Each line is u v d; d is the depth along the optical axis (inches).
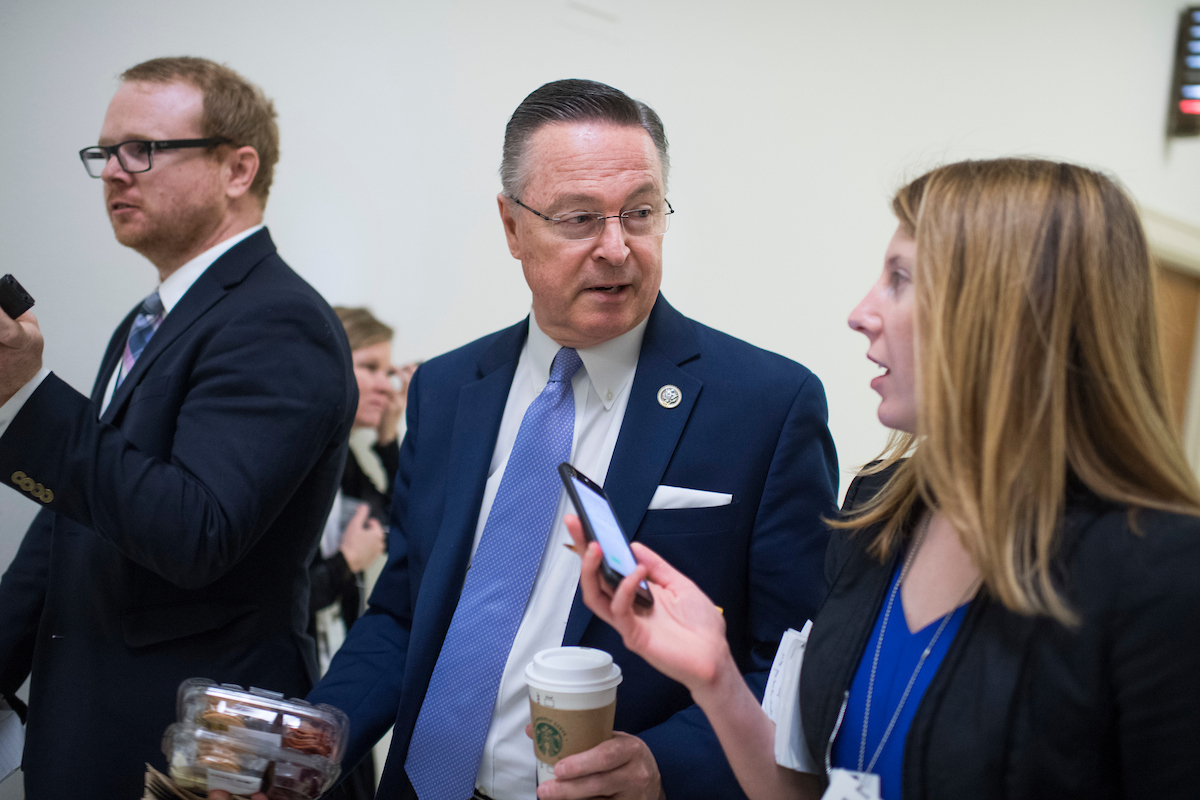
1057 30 121.0
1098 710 26.6
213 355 50.2
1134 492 28.0
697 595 34.7
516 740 43.9
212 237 56.6
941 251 30.3
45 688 50.9
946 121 115.8
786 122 107.4
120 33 83.3
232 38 86.0
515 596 45.4
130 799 49.4
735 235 105.3
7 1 79.8
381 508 87.6
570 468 34.5
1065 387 28.8
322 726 37.7
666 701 44.8
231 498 46.9
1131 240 29.0
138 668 49.9
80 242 82.8
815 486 46.2
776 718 36.1
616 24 100.0
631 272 44.5
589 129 43.6
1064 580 27.9
